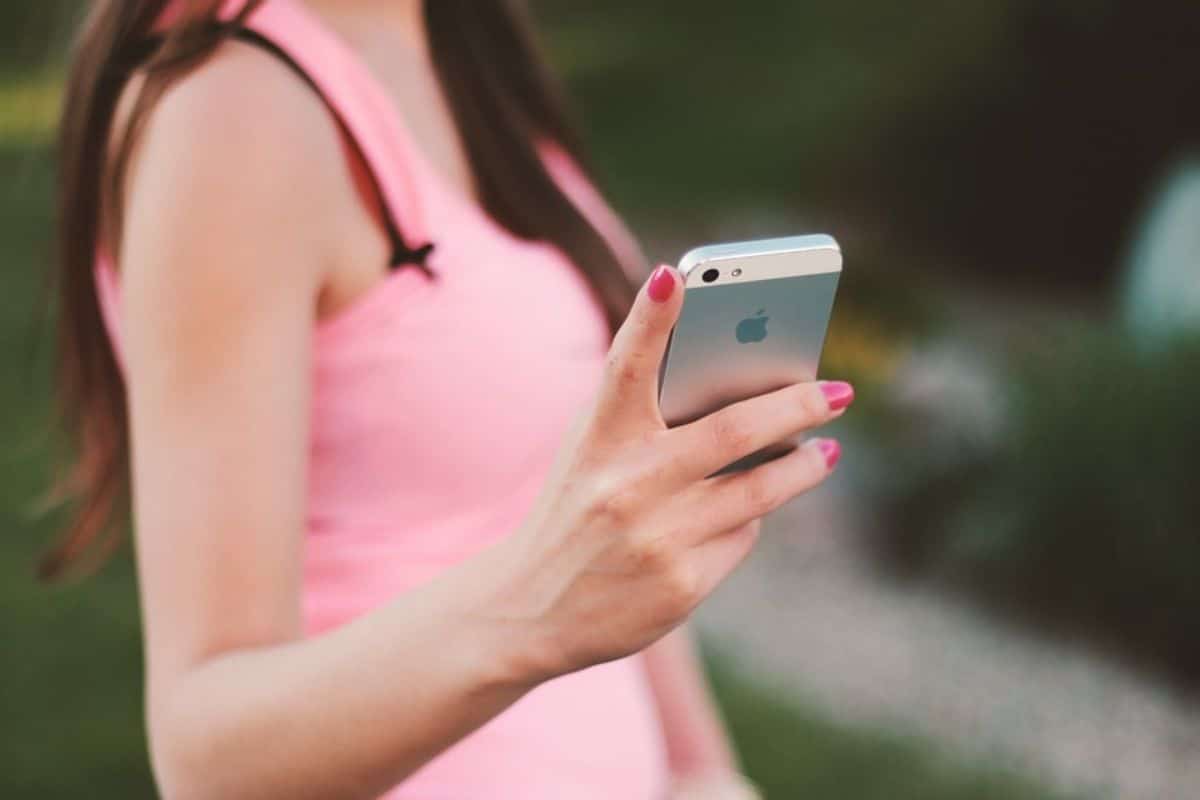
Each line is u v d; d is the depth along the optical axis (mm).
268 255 1051
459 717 948
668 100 13906
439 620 946
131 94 1150
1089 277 11367
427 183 1183
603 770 1299
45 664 4172
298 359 1067
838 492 6566
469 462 1195
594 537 906
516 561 936
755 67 13500
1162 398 5723
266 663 982
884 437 6555
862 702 5051
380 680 944
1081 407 5914
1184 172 8688
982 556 5965
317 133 1101
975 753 4676
